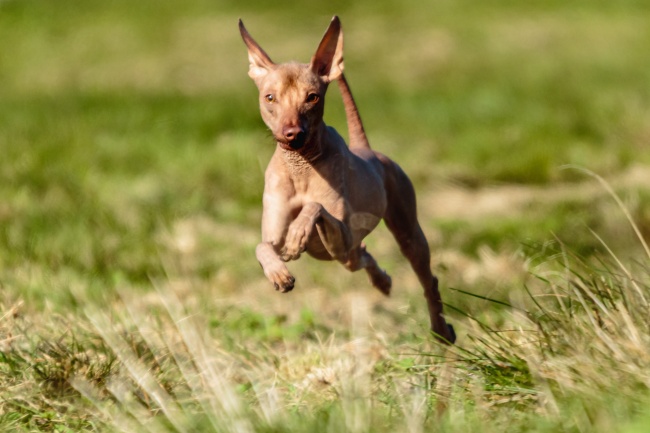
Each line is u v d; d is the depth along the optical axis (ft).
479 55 122.01
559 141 74.59
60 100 96.58
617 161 68.28
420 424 26.12
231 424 27.30
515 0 146.61
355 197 30.99
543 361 28.73
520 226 55.11
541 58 118.42
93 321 35.37
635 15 138.41
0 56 123.65
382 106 94.12
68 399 31.32
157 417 29.37
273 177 30.30
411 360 32.37
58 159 69.26
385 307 45.34
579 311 30.55
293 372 34.09
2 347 34.06
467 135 79.82
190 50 125.39
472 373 29.63
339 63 30.68
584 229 51.67
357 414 26.50
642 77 101.40
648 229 49.80
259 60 30.99
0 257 49.11
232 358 35.42
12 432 29.89
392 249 55.31
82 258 50.11
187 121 84.02
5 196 60.44
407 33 133.08
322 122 30.09
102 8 143.02
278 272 28.76
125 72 116.78
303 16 141.18
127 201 61.16
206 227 58.44
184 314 39.63
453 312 40.70
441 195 66.64
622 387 26.20
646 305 29.50
